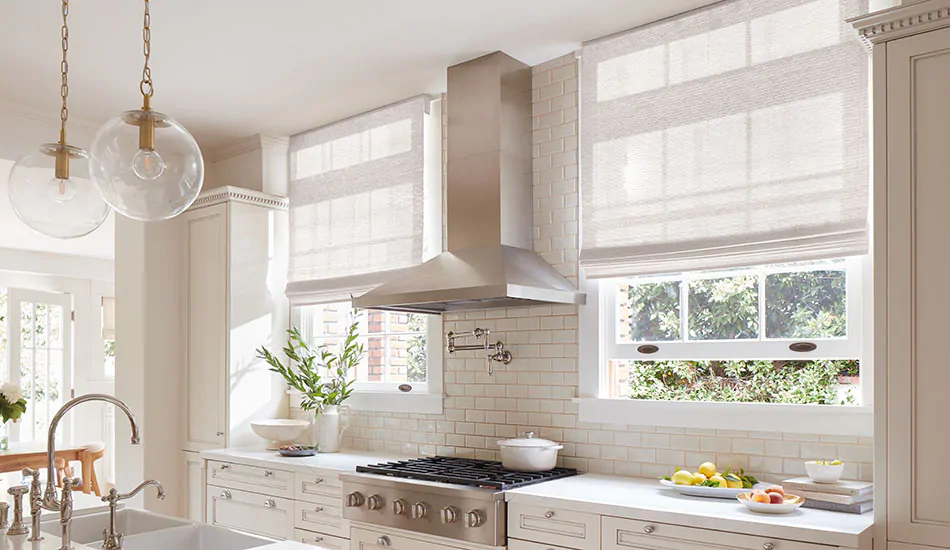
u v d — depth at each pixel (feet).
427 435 13.83
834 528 7.61
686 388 11.84
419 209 14.01
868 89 9.42
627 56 11.55
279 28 11.27
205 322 16.05
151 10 10.61
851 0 9.57
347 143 15.47
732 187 10.41
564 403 12.01
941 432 7.52
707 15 10.77
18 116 14.53
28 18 10.81
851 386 10.57
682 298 11.34
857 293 9.73
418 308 12.93
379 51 12.18
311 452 13.96
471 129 12.46
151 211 5.67
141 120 5.63
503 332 12.85
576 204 12.17
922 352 7.68
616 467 11.39
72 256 27.91
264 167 16.56
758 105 10.26
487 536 9.91
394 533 11.06
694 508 8.74
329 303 15.65
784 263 9.93
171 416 16.34
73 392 27.91
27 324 26.58
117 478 16.33
